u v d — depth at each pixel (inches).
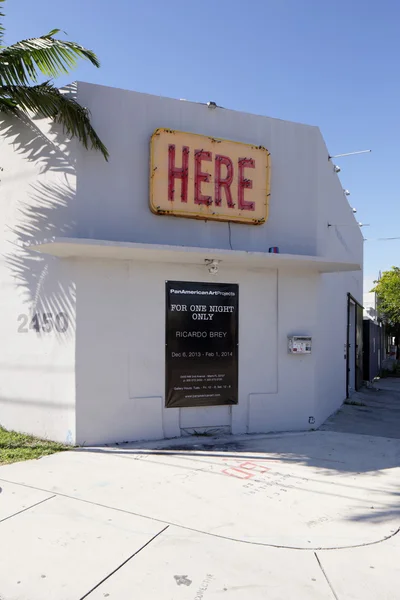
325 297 402.9
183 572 151.4
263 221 341.1
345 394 513.3
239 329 339.0
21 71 286.7
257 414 343.0
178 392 319.3
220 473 248.7
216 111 336.5
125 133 311.4
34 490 217.8
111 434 300.5
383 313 1066.1
